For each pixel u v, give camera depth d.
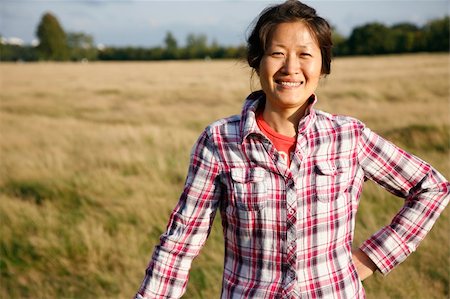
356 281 1.54
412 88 16.28
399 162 1.57
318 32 1.45
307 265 1.45
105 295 3.74
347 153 1.52
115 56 90.31
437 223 4.20
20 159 7.52
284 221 1.44
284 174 1.45
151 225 4.80
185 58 82.44
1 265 4.28
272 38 1.45
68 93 20.56
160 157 7.10
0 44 94.19
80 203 5.59
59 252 4.39
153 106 15.12
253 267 1.48
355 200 1.53
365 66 31.58
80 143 8.84
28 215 5.07
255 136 1.47
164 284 1.56
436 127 8.15
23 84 26.06
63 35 93.19
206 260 4.01
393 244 1.62
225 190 1.51
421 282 3.36
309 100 1.52
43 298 3.75
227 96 17.16
